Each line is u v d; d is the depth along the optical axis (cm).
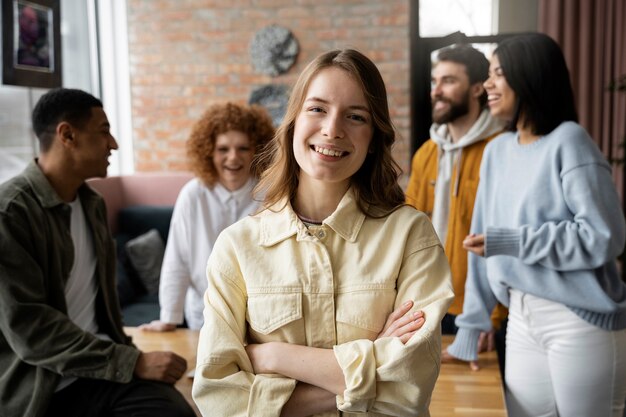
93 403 182
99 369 178
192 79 526
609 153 496
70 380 184
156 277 436
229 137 242
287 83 513
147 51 529
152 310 398
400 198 125
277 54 510
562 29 495
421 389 106
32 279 173
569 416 173
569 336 169
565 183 166
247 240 119
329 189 120
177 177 502
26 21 366
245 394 111
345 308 113
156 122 534
